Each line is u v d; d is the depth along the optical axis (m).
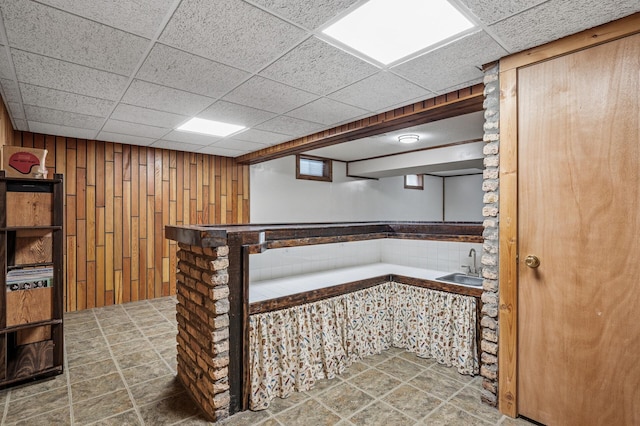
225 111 3.36
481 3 1.61
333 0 1.60
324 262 3.38
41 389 2.48
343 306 2.81
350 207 7.62
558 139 1.92
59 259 2.70
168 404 2.29
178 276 2.65
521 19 1.73
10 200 2.57
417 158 6.16
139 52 2.12
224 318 2.09
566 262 1.91
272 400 2.31
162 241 5.21
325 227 3.00
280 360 2.36
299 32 1.90
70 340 3.42
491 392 2.23
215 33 1.90
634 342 1.70
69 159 4.45
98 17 1.73
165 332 3.66
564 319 1.92
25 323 2.56
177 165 5.36
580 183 1.85
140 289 5.00
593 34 1.78
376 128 3.63
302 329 2.47
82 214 4.55
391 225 3.81
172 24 1.81
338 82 2.62
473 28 1.83
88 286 4.59
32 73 2.43
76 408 2.24
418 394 2.39
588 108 1.81
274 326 2.34
